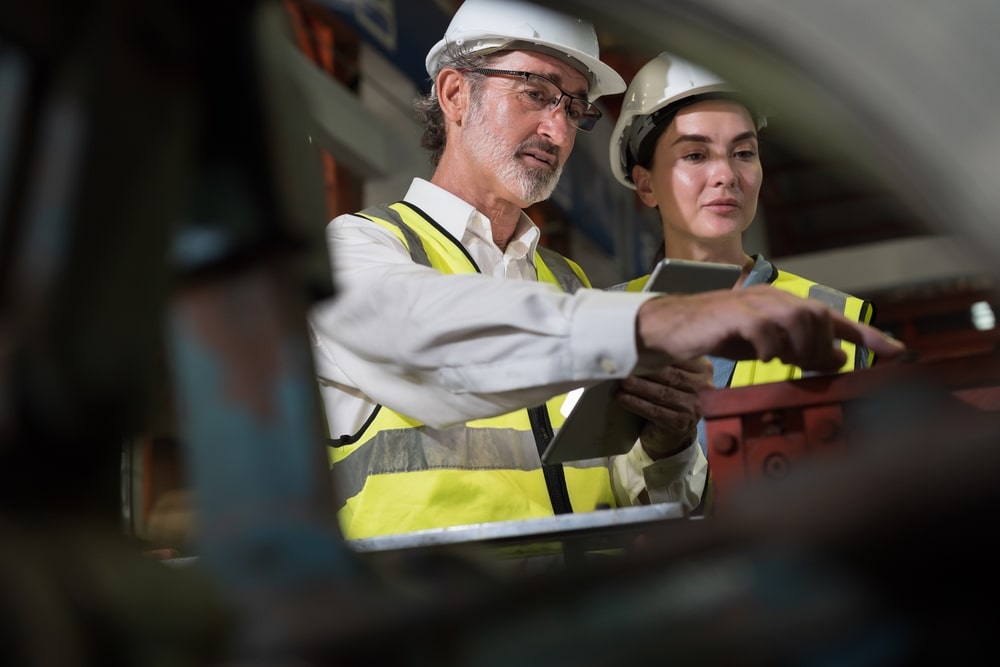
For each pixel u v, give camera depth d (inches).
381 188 233.1
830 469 24.7
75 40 23.5
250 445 26.4
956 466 23.0
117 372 24.2
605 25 26.8
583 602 24.2
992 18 23.5
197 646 23.0
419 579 26.1
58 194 23.0
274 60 27.7
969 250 23.3
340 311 75.1
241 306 27.0
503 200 113.1
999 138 23.1
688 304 57.8
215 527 26.1
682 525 28.0
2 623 20.9
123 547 24.1
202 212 27.4
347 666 23.1
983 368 47.1
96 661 21.4
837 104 24.1
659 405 79.2
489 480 97.2
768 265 122.6
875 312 116.5
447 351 68.9
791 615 23.3
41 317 22.8
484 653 23.6
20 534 22.5
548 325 63.8
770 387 54.9
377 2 219.6
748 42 24.7
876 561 23.5
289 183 27.3
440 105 116.3
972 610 23.3
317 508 26.1
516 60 112.0
